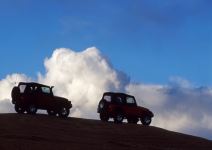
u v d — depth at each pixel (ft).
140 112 132.26
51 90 127.54
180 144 103.60
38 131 97.50
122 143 93.71
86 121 118.01
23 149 72.79
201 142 109.29
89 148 80.69
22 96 123.65
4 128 96.07
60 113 127.44
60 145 80.18
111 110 127.75
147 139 105.40
